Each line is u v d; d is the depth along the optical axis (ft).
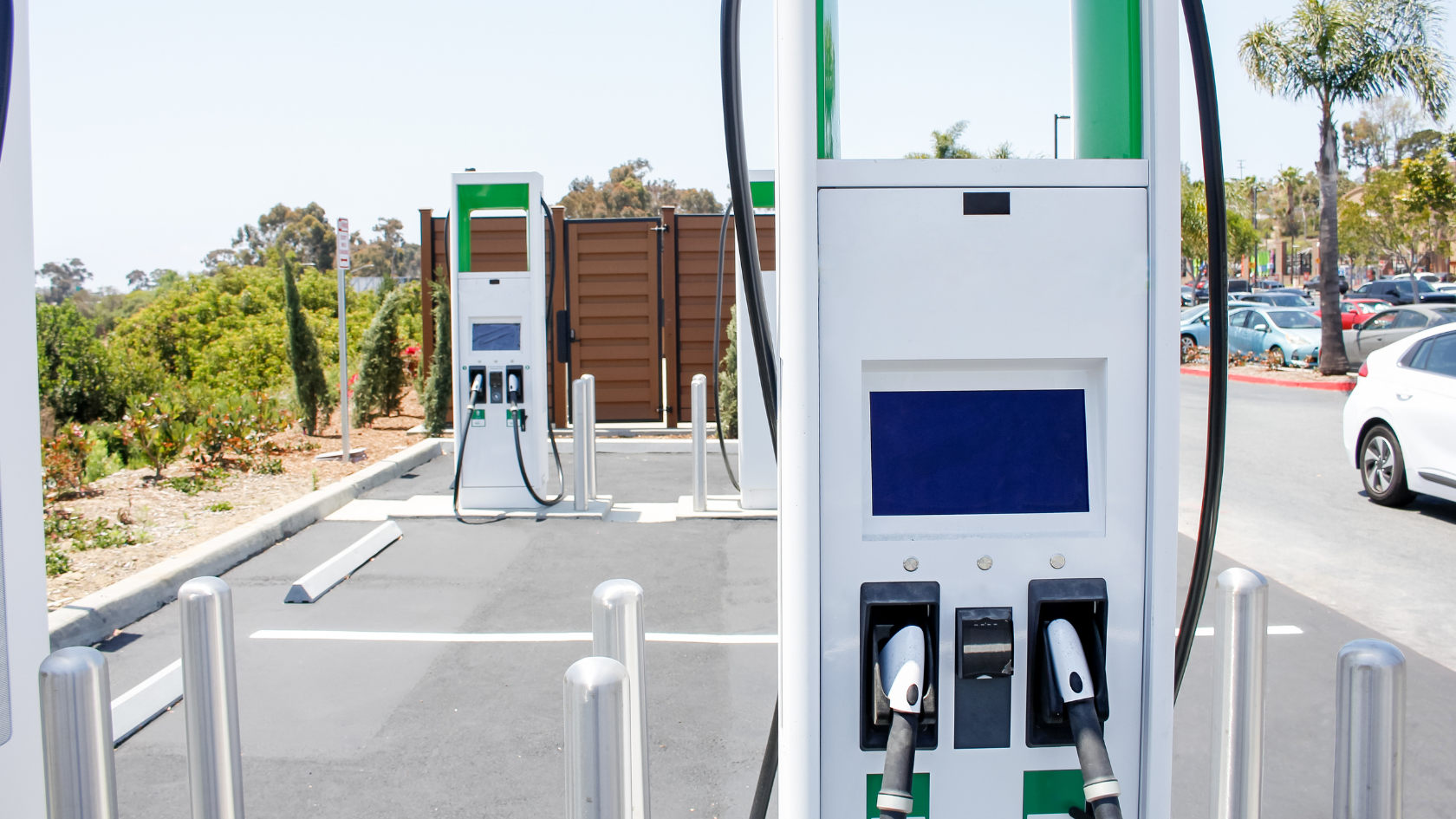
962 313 5.39
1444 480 24.48
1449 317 55.36
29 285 7.84
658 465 34.63
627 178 240.12
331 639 16.93
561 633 17.21
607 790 4.92
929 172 5.33
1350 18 57.72
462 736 13.26
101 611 16.67
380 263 196.95
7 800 7.47
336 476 30.22
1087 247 5.44
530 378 26.45
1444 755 12.64
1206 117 5.65
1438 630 17.24
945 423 5.54
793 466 5.38
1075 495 5.60
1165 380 5.46
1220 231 5.71
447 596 19.31
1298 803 11.59
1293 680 15.05
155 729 13.44
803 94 5.23
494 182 25.89
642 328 42.11
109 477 28.45
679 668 15.67
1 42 6.85
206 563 20.12
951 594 5.54
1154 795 5.65
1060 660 5.41
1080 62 6.10
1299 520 25.55
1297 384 57.93
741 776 12.31
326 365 52.37
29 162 7.89
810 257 5.28
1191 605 6.14
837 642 5.53
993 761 5.73
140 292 125.90
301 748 12.93
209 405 35.55
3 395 7.59
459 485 26.37
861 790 5.64
